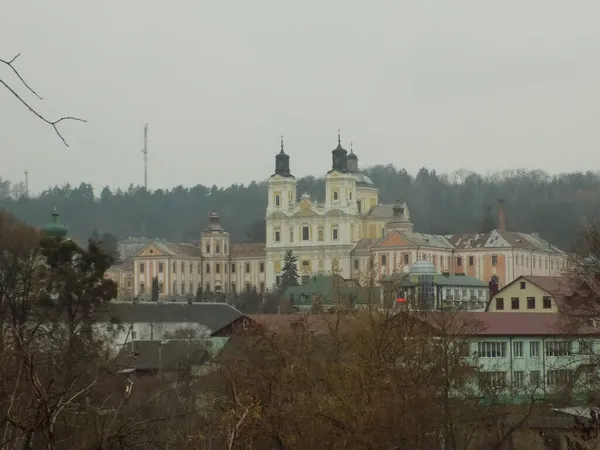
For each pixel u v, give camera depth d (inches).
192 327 6269.7
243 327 4045.3
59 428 1106.1
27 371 941.8
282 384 2655.0
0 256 4409.5
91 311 4525.1
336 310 3201.3
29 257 4468.5
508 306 6230.3
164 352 4402.1
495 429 3029.0
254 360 2847.0
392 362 2864.2
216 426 1646.2
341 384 2682.1
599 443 1825.8
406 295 4360.2
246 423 1583.4
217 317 6545.3
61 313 4389.8
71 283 4429.1
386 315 2962.6
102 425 1055.6
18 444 916.6
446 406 2849.4
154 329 6136.8
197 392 2933.1
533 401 3093.0
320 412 2527.1
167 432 1712.6
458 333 3233.3
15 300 4357.8
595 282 4005.9
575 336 3858.3
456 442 3075.8
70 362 1630.2
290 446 2465.6
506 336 4638.3
